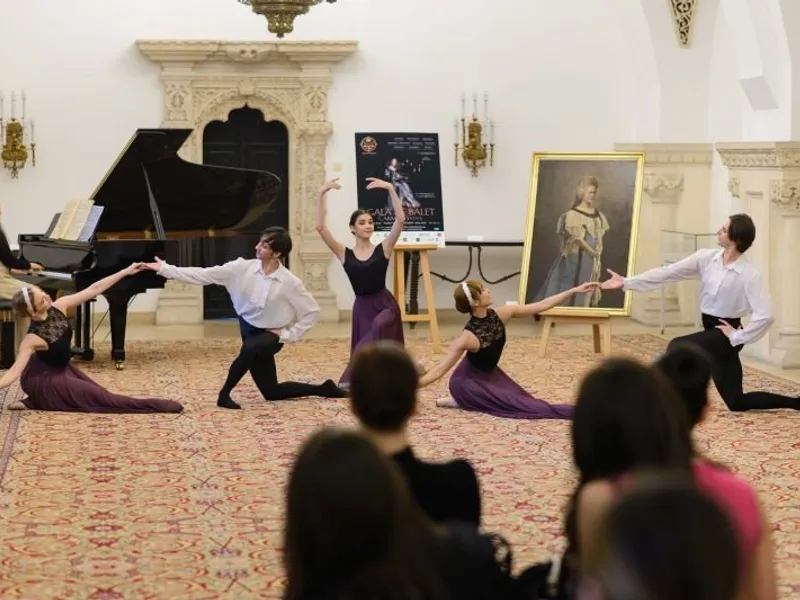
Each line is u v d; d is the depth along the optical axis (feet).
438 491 11.35
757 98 37.06
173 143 34.42
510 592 9.95
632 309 45.75
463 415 27.68
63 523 19.24
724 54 42.98
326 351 38.32
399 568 6.87
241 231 37.24
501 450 24.30
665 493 4.97
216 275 28.60
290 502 6.93
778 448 24.63
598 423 8.75
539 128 46.01
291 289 28.91
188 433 25.82
